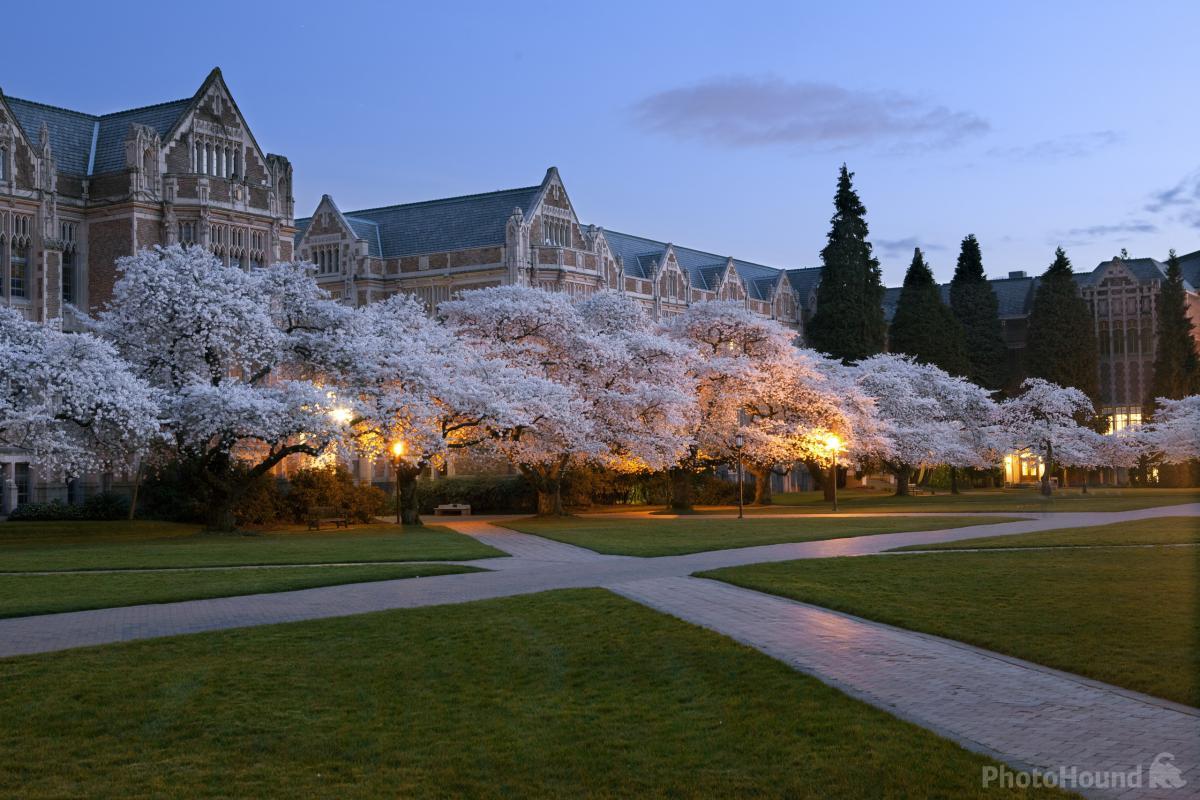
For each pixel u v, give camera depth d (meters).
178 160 63.78
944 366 106.69
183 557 33.50
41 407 40.91
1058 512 55.47
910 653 16.97
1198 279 124.31
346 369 49.19
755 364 66.38
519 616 20.70
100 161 64.44
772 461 65.50
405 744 13.03
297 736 13.37
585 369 59.19
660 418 58.34
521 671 16.25
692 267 112.62
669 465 59.09
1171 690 14.21
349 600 23.53
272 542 40.66
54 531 45.56
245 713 14.27
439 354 52.12
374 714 14.20
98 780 12.00
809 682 15.05
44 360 41.34
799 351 70.25
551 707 14.41
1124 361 118.31
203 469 46.97
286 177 69.75
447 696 14.98
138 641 18.42
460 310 59.00
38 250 60.00
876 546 35.12
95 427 42.47
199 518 53.00
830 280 105.44
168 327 46.00
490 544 38.31
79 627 20.23
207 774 12.14
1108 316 119.06
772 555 32.56
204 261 47.25
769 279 123.62
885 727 12.96
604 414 57.81
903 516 53.47
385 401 47.41
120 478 56.34
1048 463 80.44
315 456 47.34
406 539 41.69
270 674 16.20
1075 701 14.03
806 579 25.52
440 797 11.43
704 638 18.12
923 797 10.80
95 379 41.16
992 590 23.14
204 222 63.69
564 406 52.62
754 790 11.28
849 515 55.62
